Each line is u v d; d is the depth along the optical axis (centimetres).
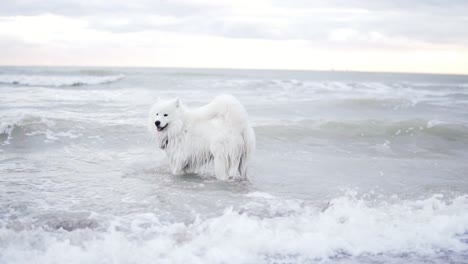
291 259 409
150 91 2297
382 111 1683
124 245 417
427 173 785
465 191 666
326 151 975
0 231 436
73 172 735
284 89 2752
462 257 421
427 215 522
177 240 438
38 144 945
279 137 1074
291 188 673
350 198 614
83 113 1327
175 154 734
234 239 438
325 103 1712
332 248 432
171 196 601
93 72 3766
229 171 708
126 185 661
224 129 699
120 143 980
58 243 412
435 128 1164
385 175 766
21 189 620
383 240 450
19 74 3531
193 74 3994
